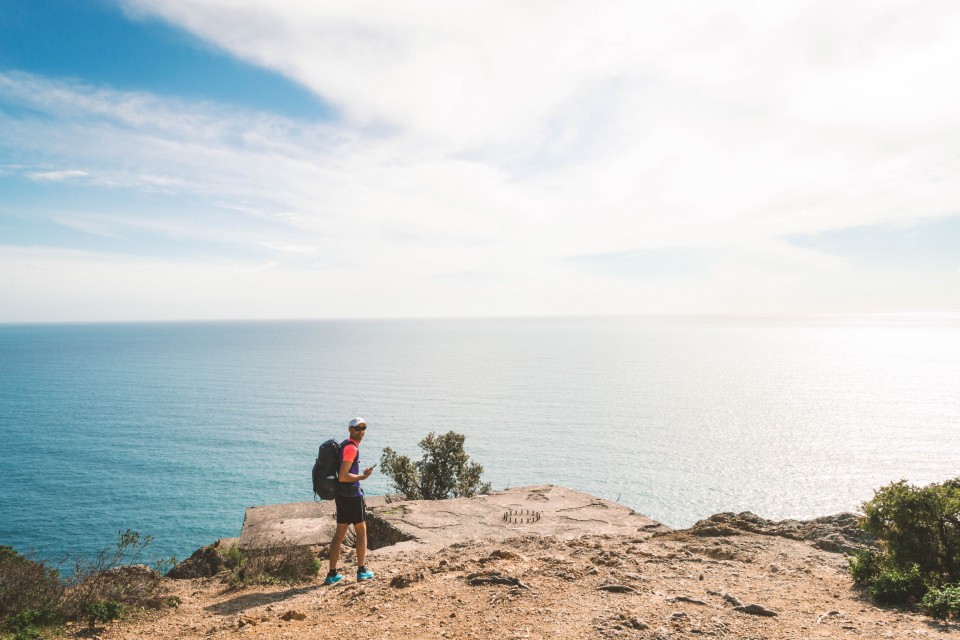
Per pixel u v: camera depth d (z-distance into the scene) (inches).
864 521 244.5
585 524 510.0
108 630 232.5
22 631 221.0
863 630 171.2
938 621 178.9
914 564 213.9
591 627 177.5
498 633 178.2
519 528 495.5
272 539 482.0
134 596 273.9
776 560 277.6
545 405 6884.8
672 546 321.4
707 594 213.8
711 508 3329.2
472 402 7062.0
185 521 2928.2
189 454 4345.5
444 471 992.2
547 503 591.5
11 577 259.1
